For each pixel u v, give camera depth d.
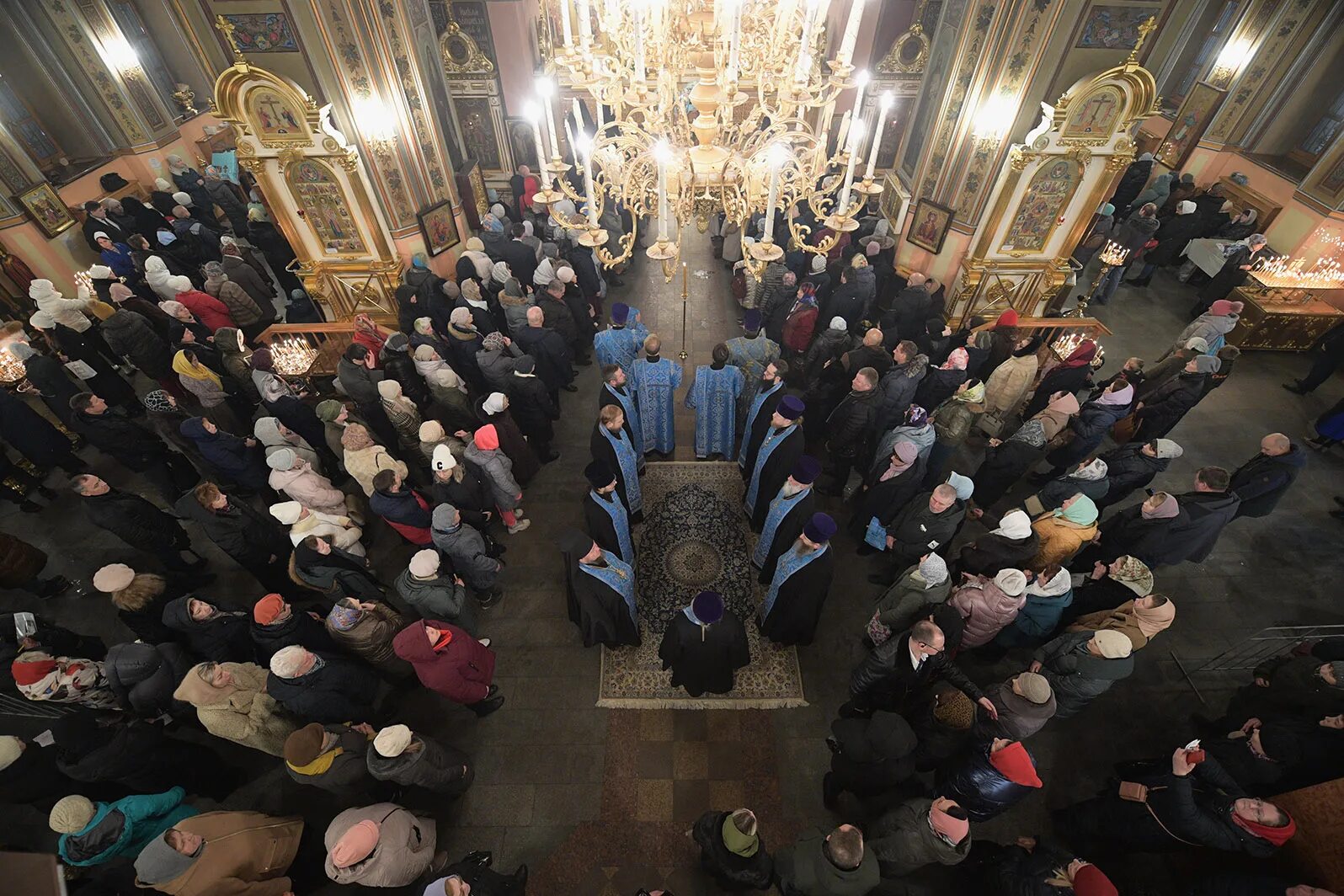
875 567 6.39
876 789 4.14
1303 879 3.64
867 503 5.70
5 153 9.36
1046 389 7.16
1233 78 10.98
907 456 5.17
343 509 5.88
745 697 5.36
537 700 5.38
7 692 4.87
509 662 5.64
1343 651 4.23
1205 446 7.74
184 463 7.00
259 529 5.44
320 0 7.12
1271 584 6.23
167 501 7.08
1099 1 6.61
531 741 5.13
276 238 9.91
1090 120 7.18
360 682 4.62
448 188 9.66
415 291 8.17
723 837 3.22
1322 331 8.77
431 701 5.35
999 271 8.73
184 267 9.66
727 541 6.55
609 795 4.83
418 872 3.85
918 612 4.51
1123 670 3.99
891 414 6.39
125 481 7.37
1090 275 11.04
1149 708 5.30
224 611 4.71
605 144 4.72
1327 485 7.21
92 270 8.21
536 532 6.75
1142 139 12.84
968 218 8.59
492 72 11.60
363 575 5.08
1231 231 10.15
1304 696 4.30
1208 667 5.55
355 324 7.57
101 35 11.28
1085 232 8.19
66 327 7.35
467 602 5.21
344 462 6.25
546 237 9.72
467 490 5.59
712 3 3.98
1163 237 10.44
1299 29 10.07
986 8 7.40
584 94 12.91
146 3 12.45
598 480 4.77
